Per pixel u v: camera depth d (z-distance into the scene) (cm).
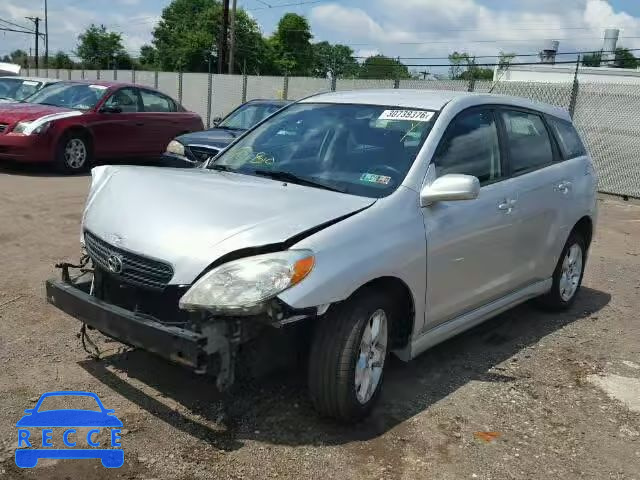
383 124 436
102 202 383
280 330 335
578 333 539
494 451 348
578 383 441
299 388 393
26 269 587
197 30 5981
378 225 356
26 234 710
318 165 419
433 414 381
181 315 324
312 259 319
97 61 6450
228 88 2466
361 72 2705
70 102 1254
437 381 427
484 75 2453
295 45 6744
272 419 359
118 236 349
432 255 387
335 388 338
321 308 320
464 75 2231
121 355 423
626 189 1392
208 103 2562
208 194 364
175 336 307
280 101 1173
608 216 1140
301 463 321
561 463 342
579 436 371
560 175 542
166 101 1391
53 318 479
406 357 394
